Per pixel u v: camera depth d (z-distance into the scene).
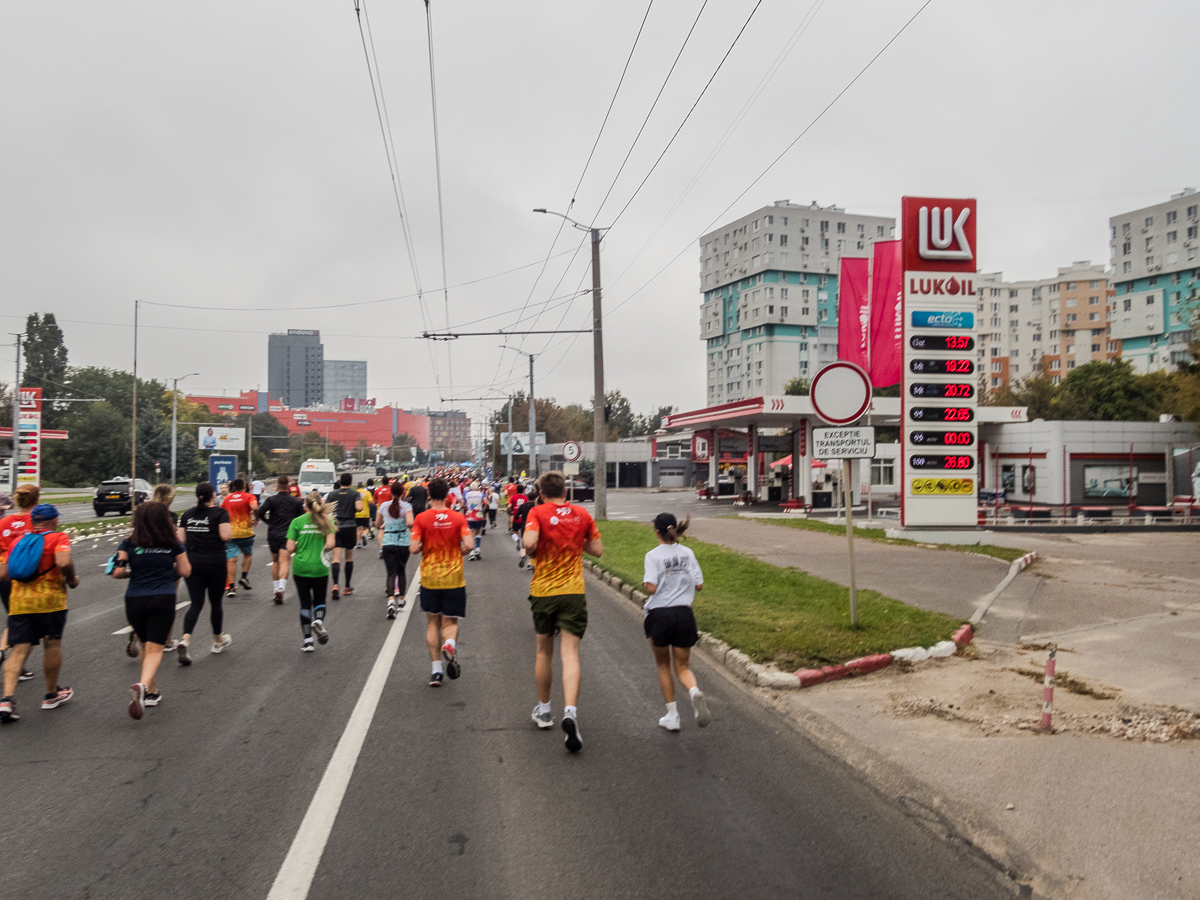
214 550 8.45
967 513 20.09
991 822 4.56
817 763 5.51
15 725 6.21
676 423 46.56
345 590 13.05
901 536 20.25
